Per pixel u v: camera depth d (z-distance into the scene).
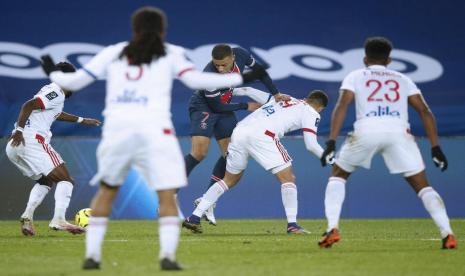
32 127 30.83
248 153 32.12
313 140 30.84
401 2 47.47
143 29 18.41
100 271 18.41
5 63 45.41
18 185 44.06
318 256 22.17
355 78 23.23
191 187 44.62
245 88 35.88
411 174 23.64
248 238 29.31
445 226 24.08
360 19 47.19
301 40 46.81
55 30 46.09
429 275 18.28
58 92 30.80
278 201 45.47
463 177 45.66
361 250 24.08
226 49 31.80
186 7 46.75
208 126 35.09
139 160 18.23
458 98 46.31
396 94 23.28
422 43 47.03
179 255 22.53
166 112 18.22
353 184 45.59
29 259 21.72
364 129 23.03
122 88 18.22
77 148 44.22
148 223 40.66
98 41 46.22
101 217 18.73
